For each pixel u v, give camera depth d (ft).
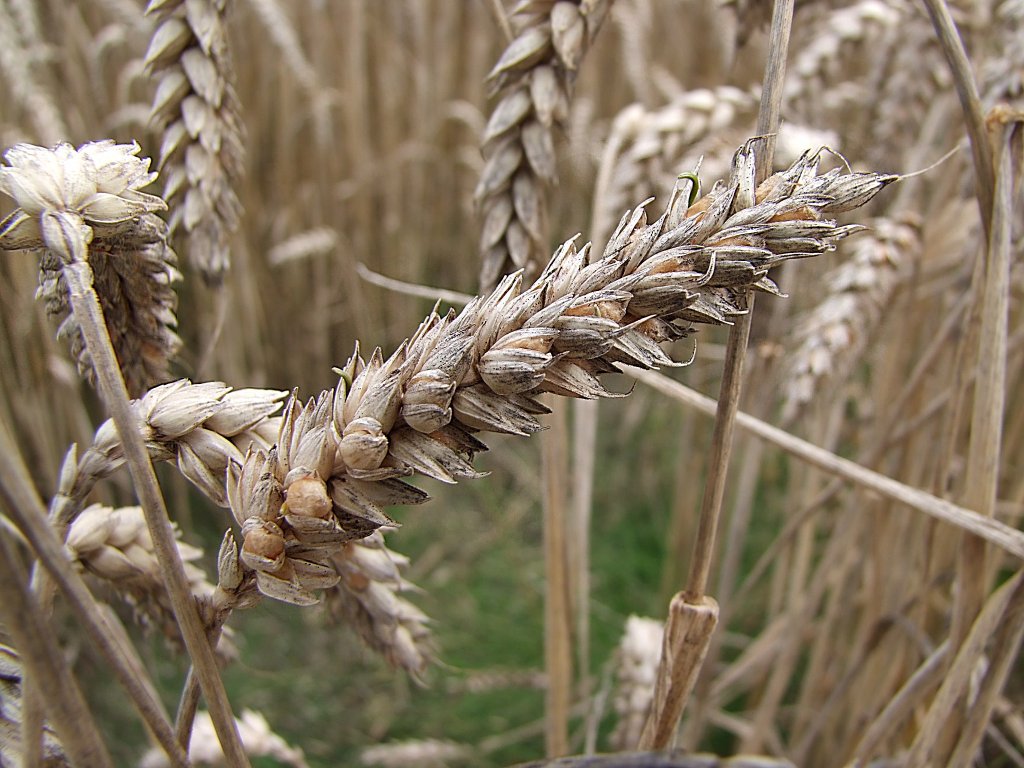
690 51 1.92
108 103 1.53
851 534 0.88
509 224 0.63
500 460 1.78
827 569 0.89
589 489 0.86
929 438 0.87
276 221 1.64
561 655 0.79
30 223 0.35
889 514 0.90
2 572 0.29
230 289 1.33
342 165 1.77
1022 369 1.10
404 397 0.33
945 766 0.71
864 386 1.21
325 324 1.69
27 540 0.31
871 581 0.91
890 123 1.00
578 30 0.59
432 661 0.58
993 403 0.62
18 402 0.94
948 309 0.99
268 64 1.58
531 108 0.62
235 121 0.66
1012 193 0.59
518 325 0.34
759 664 1.07
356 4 1.56
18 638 0.30
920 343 1.04
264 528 0.33
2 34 1.04
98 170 0.36
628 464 1.80
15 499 0.30
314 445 0.33
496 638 1.45
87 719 0.32
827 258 1.01
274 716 1.30
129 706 1.24
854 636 1.15
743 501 0.90
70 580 0.31
